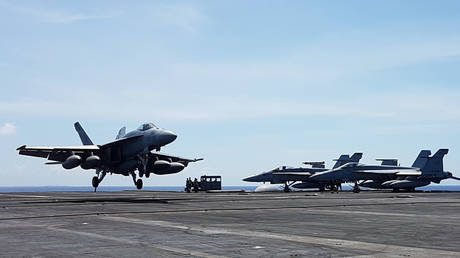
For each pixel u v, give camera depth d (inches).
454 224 700.0
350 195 2079.2
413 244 490.6
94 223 698.2
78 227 641.0
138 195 2124.8
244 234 567.2
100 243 487.2
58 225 668.1
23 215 839.7
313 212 944.3
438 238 538.3
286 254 423.5
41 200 1469.0
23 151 1653.5
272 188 3206.2
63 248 454.3
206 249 450.0
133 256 410.6
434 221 748.6
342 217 821.2
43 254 420.2
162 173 1681.8
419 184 3006.9
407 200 1512.1
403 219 786.2
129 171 1658.5
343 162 3659.0
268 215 861.8
